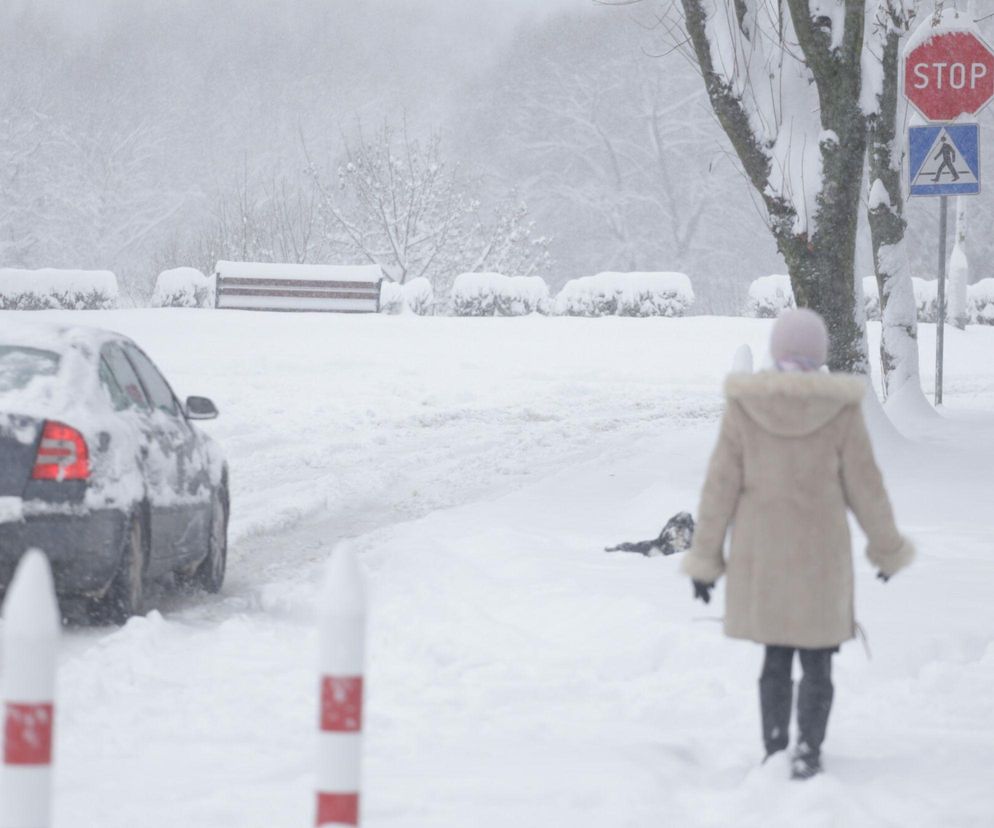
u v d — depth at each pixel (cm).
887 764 1294
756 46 3269
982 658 1728
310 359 6425
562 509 2936
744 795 1159
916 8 3916
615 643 1783
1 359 1948
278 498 3284
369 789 1145
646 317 8312
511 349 7088
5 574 1833
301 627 2034
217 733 1395
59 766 1248
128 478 1920
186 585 2350
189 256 14238
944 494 2930
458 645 1802
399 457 4069
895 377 4206
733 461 1233
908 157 4147
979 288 9825
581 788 1150
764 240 17488
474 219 14050
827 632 1215
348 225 12700
